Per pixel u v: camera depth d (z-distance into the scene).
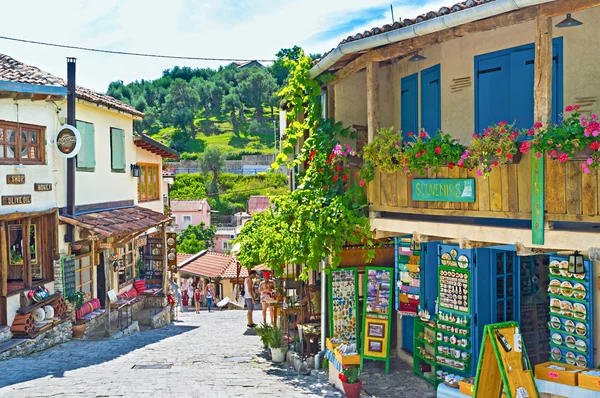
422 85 10.34
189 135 89.19
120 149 19.12
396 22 8.16
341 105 11.53
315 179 10.70
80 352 12.74
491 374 7.71
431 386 10.12
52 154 14.24
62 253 14.49
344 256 11.51
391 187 9.13
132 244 20.22
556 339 8.86
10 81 12.12
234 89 100.44
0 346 11.83
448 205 8.12
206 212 51.88
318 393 9.45
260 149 84.62
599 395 7.85
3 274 12.30
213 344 14.43
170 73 124.56
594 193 6.39
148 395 8.87
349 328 11.30
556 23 7.83
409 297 10.80
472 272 9.59
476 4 6.96
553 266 8.84
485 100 8.83
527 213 7.10
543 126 6.77
